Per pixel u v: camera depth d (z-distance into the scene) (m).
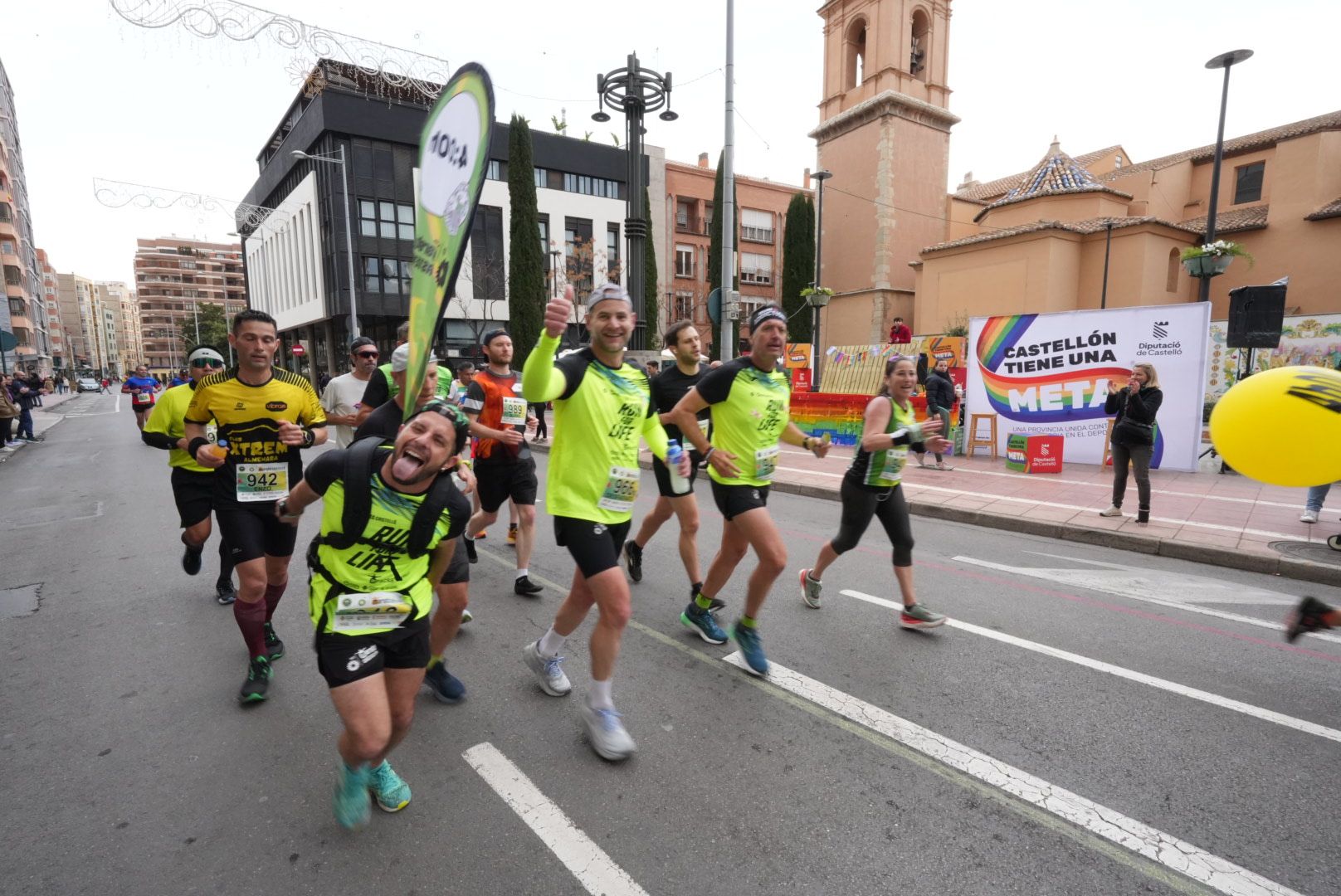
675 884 2.17
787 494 9.55
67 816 2.52
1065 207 24.00
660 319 39.00
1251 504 7.89
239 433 3.29
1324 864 2.26
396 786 2.54
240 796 2.64
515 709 3.31
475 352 33.69
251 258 49.06
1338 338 14.37
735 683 3.57
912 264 25.27
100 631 4.34
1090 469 10.65
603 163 36.81
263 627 3.42
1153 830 2.43
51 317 98.62
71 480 10.77
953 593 5.05
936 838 2.39
